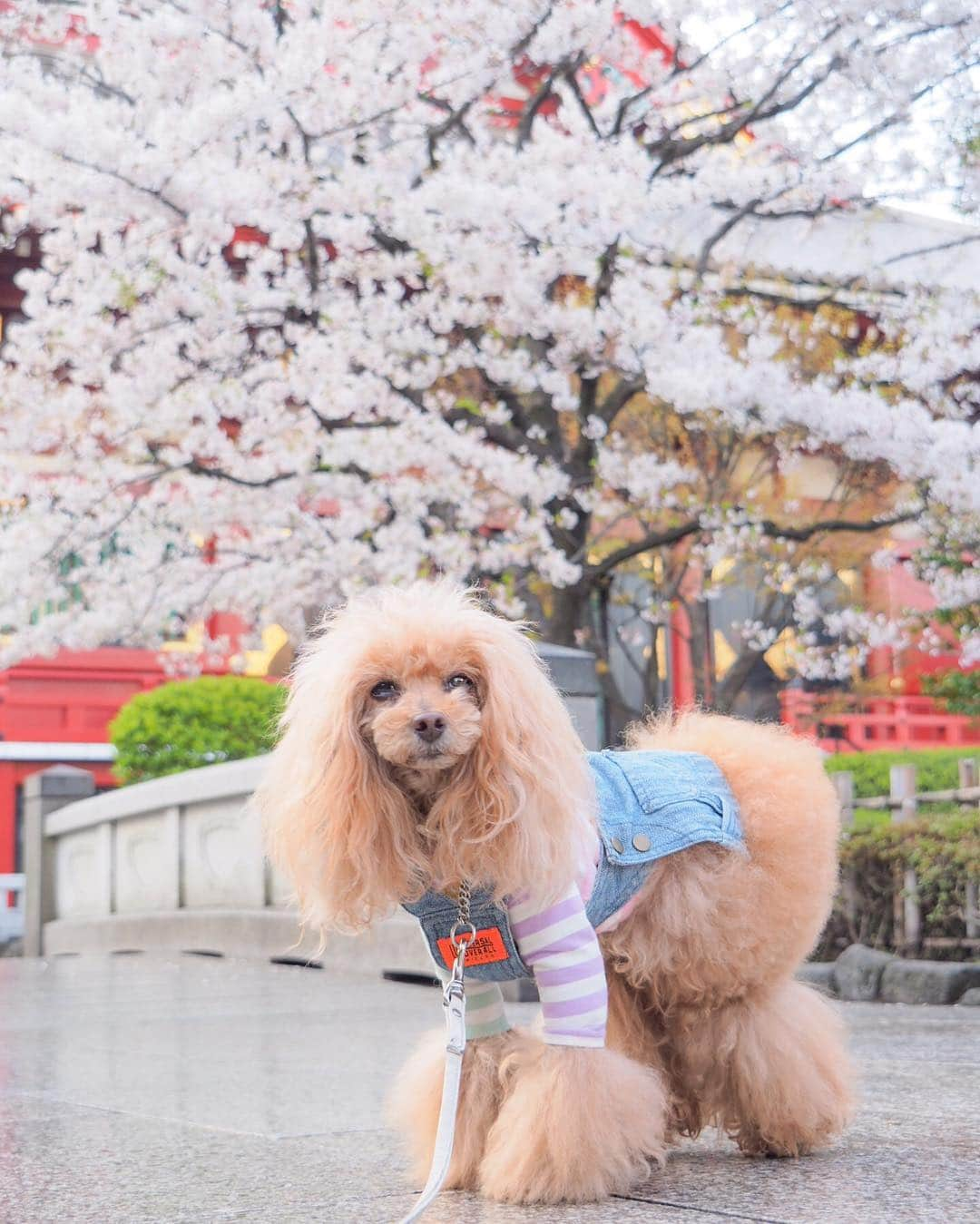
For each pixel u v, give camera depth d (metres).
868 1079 3.85
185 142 8.20
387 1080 4.04
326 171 9.02
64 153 8.14
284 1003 6.71
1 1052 4.95
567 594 10.62
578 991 2.43
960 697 11.87
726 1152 2.81
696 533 10.73
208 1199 2.47
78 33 10.13
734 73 9.40
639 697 15.48
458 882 2.35
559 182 8.63
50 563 9.96
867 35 8.98
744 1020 2.74
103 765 14.67
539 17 8.84
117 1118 3.43
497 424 10.24
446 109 9.63
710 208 11.88
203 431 9.88
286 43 8.48
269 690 12.45
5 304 13.46
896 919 7.41
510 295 9.16
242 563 11.02
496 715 2.26
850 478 12.20
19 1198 2.51
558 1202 2.36
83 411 9.62
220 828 9.99
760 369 8.87
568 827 2.30
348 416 10.23
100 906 11.88
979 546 10.16
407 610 2.37
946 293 10.00
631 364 9.26
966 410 10.37
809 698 14.71
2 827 14.29
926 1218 2.20
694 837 2.65
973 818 7.26
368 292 9.63
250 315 9.62
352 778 2.27
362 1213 2.33
